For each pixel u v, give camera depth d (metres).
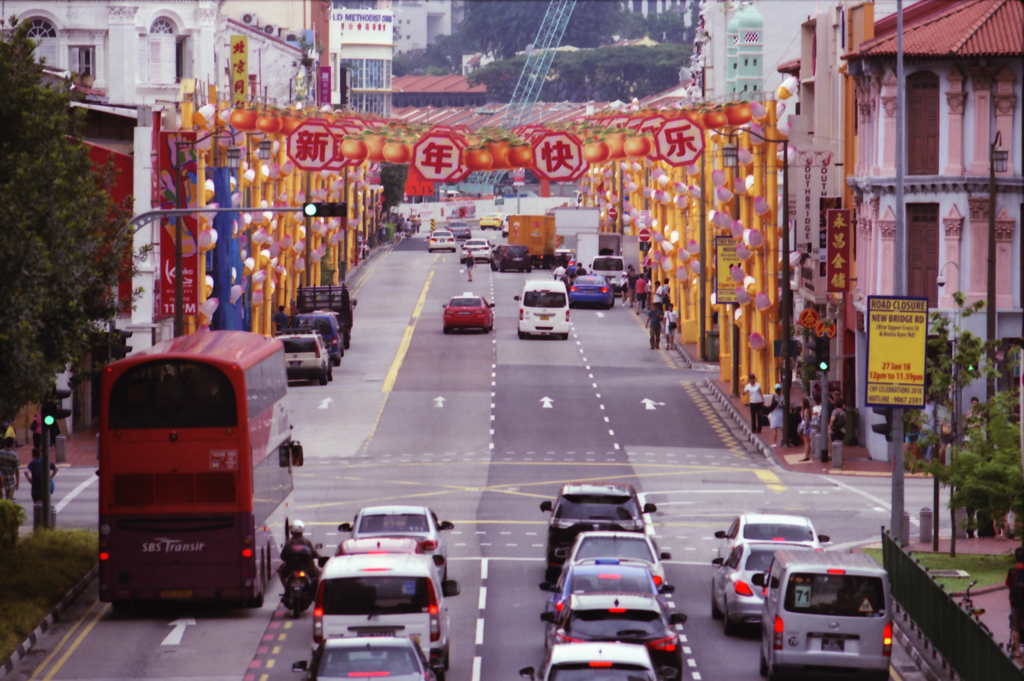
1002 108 110.00
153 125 136.25
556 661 43.03
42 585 71.12
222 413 66.62
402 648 45.62
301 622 67.88
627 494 74.75
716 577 68.62
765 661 57.25
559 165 107.62
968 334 84.25
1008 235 110.38
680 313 185.25
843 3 142.25
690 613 69.88
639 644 48.34
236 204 145.50
